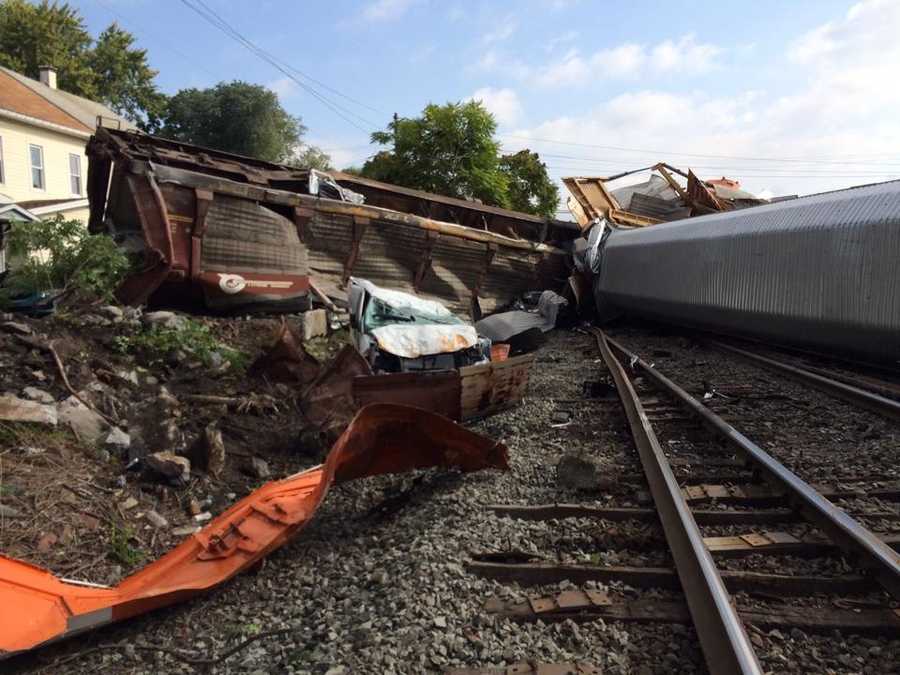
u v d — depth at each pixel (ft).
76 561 14.92
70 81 156.87
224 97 181.06
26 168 85.66
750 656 9.04
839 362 36.42
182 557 14.79
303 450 23.26
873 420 23.91
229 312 37.60
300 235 41.27
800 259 34.50
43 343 23.47
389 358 27.07
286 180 42.68
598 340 50.16
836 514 13.92
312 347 36.70
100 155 35.99
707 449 21.43
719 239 42.14
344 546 16.06
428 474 20.57
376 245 46.70
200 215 35.88
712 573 11.47
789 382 31.71
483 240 54.49
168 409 23.36
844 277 31.45
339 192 45.06
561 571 13.09
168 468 19.33
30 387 20.97
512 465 20.56
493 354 34.65
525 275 60.49
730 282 40.70
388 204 53.57
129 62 178.29
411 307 29.71
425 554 14.23
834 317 32.14
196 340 29.68
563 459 18.44
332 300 42.93
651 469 18.21
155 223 34.22
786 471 16.78
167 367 27.20
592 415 26.61
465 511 16.90
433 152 105.70
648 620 11.34
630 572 12.75
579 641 10.94
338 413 23.30
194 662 11.71
